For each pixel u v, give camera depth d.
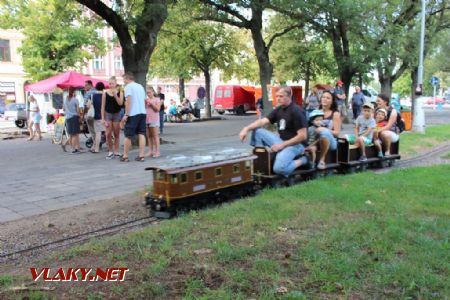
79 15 17.81
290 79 37.47
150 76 38.84
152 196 6.13
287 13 20.86
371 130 9.66
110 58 56.41
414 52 26.66
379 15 22.64
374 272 3.85
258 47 22.47
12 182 8.94
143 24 13.85
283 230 4.96
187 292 3.55
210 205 6.46
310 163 7.92
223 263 4.10
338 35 24.31
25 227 5.86
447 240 4.59
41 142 17.59
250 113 47.56
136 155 12.30
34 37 28.72
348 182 7.61
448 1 27.70
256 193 7.13
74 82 19.69
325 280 3.71
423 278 3.68
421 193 6.69
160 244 4.60
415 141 14.51
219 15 22.36
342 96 22.42
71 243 5.22
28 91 20.41
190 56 32.66
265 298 3.42
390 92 29.22
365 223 5.09
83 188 8.21
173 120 29.70
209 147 14.11
